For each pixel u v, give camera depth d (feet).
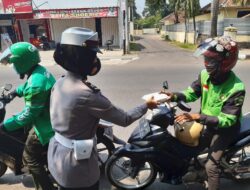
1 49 69.67
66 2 71.77
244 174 12.55
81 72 7.52
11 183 13.88
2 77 38.78
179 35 115.03
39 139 11.03
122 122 7.86
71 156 7.68
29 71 10.55
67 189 7.97
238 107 10.40
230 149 11.83
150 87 30.37
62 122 7.63
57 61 7.63
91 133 7.80
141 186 12.88
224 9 86.79
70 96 7.43
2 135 12.39
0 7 73.05
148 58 55.21
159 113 11.60
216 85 10.75
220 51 10.04
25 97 10.37
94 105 7.43
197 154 11.94
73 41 7.30
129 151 11.91
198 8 93.97
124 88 30.35
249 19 64.18
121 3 69.51
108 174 12.55
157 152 11.83
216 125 10.44
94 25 77.71
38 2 72.28
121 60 53.78
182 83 31.58
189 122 11.89
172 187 13.28
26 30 78.54
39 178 11.52
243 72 37.40
